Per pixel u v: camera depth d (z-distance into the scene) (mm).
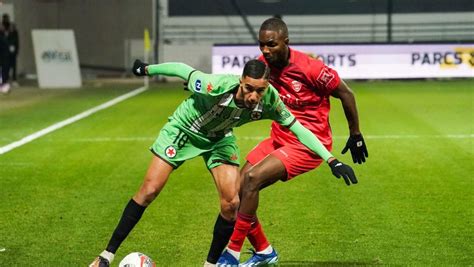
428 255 7605
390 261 7426
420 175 11820
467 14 34469
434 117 19000
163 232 8570
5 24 29141
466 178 11547
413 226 8750
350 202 10031
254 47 27500
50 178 11789
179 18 35031
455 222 8914
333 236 8359
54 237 8359
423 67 28625
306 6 34875
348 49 28438
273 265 7320
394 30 34812
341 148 14664
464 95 24531
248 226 6848
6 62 26859
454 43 28484
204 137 6543
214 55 27641
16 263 7387
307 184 11203
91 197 10414
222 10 34969
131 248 7930
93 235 8438
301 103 7199
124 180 11609
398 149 14344
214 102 6270
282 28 6914
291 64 7105
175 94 26203
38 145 15016
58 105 22578
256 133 16781
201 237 8344
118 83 31641
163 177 6574
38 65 29359
